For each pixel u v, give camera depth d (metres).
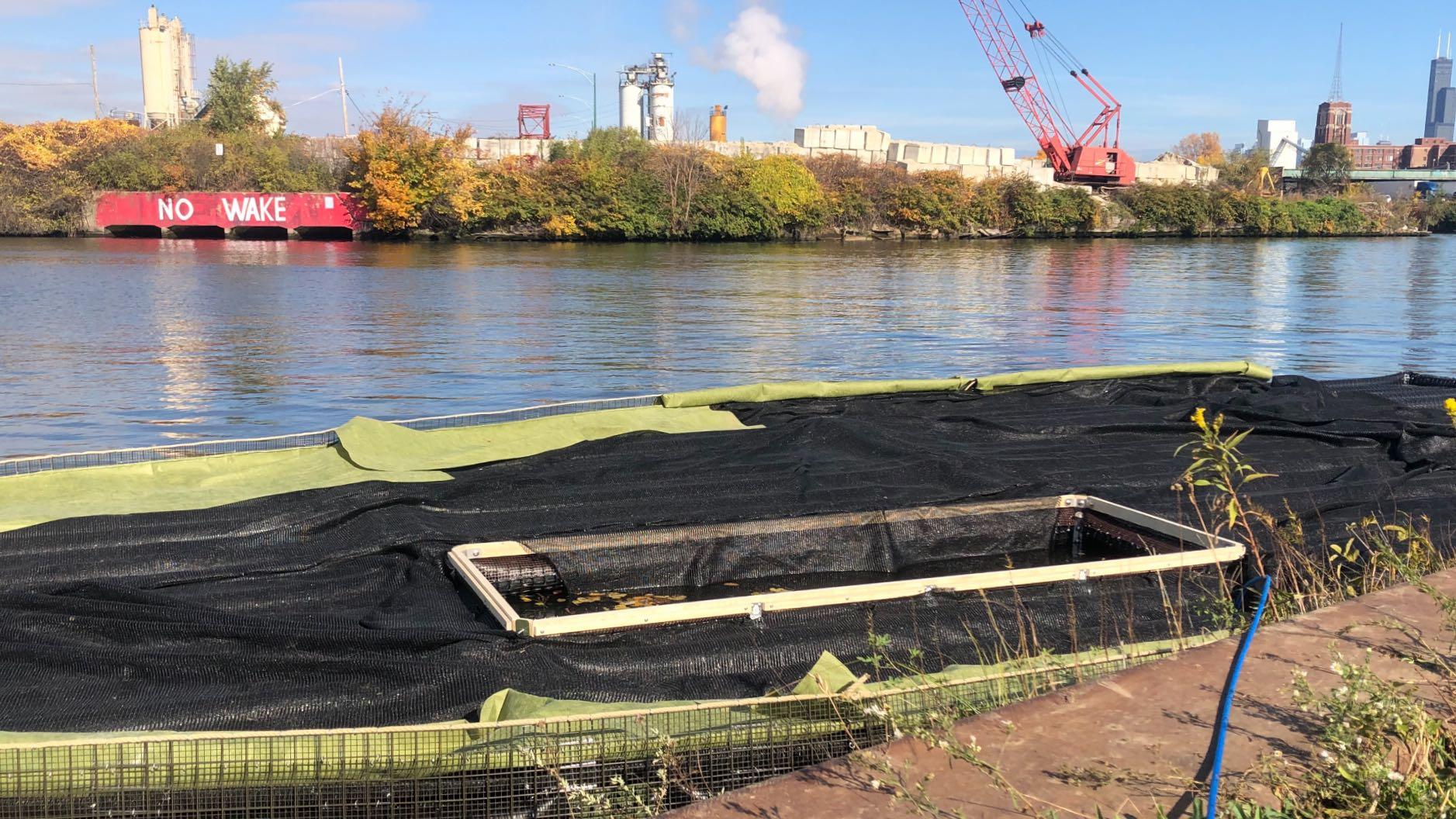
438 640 4.59
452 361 15.20
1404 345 17.97
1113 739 2.68
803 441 8.51
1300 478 7.93
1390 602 3.69
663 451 8.20
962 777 2.49
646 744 3.63
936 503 6.84
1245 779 2.45
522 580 6.04
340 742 3.57
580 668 4.54
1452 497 7.30
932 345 17.38
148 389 12.85
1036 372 11.16
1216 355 16.67
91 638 4.66
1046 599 5.35
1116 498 7.22
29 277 28.42
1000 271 35.56
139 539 5.96
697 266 36.25
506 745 3.56
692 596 6.15
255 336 17.55
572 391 13.12
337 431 8.00
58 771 3.43
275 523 6.16
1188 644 4.56
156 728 3.93
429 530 6.16
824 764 2.58
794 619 5.00
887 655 4.64
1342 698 2.69
